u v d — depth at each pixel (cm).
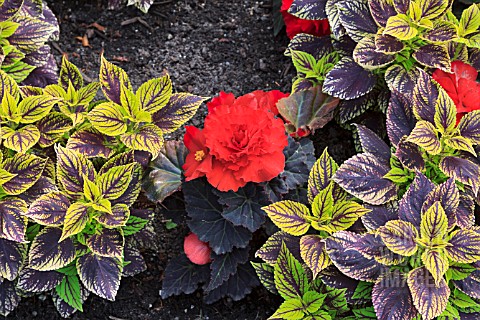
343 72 108
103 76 100
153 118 101
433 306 89
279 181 101
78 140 98
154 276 107
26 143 96
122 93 98
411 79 105
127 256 102
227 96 106
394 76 105
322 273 95
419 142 95
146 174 103
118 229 97
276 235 98
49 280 98
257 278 104
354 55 105
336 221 95
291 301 94
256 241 106
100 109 97
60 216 94
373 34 107
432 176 99
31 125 98
